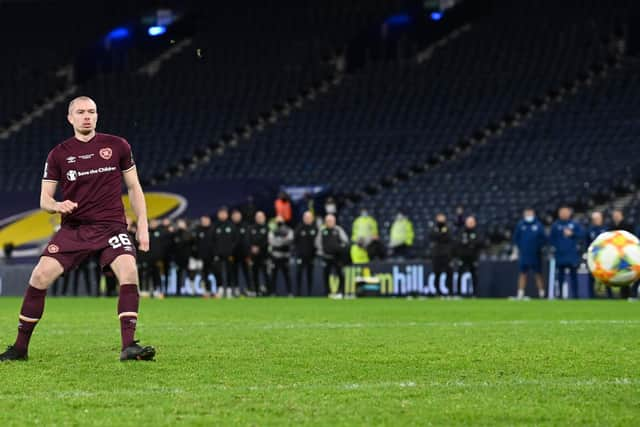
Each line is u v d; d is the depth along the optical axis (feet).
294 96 458.91
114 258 94.99
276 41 481.87
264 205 380.99
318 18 486.79
